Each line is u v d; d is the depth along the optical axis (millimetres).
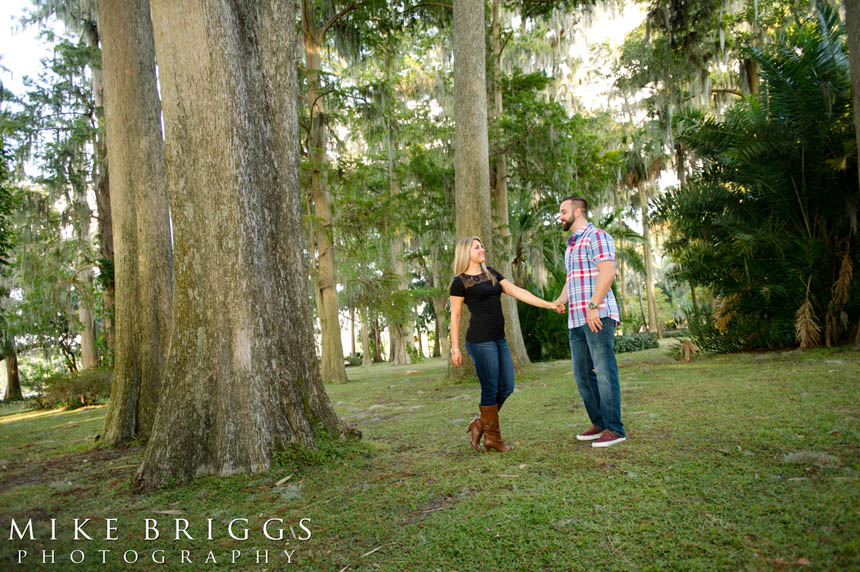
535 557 1988
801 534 1902
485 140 10219
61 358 27797
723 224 10031
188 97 3822
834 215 9016
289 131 4594
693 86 17031
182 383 3773
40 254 18766
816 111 8727
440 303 28000
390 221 15859
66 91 18031
